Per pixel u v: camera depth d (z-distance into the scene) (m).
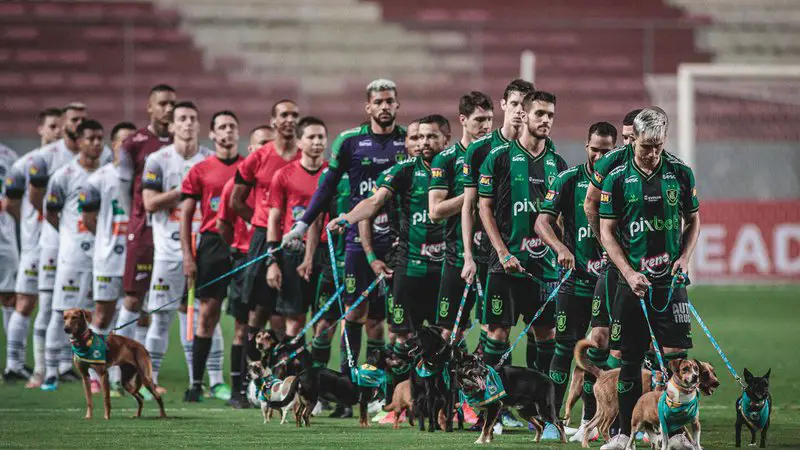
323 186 32.94
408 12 109.94
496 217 27.67
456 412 29.12
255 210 36.28
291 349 31.66
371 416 32.69
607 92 102.44
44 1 104.12
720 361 47.38
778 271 85.75
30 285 42.78
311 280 35.06
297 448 24.53
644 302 23.45
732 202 85.69
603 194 23.73
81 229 39.94
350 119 101.00
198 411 33.81
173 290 38.19
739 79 85.88
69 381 42.31
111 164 39.81
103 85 100.69
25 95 99.31
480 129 29.19
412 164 30.53
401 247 30.78
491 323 27.59
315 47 104.56
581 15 107.81
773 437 26.84
